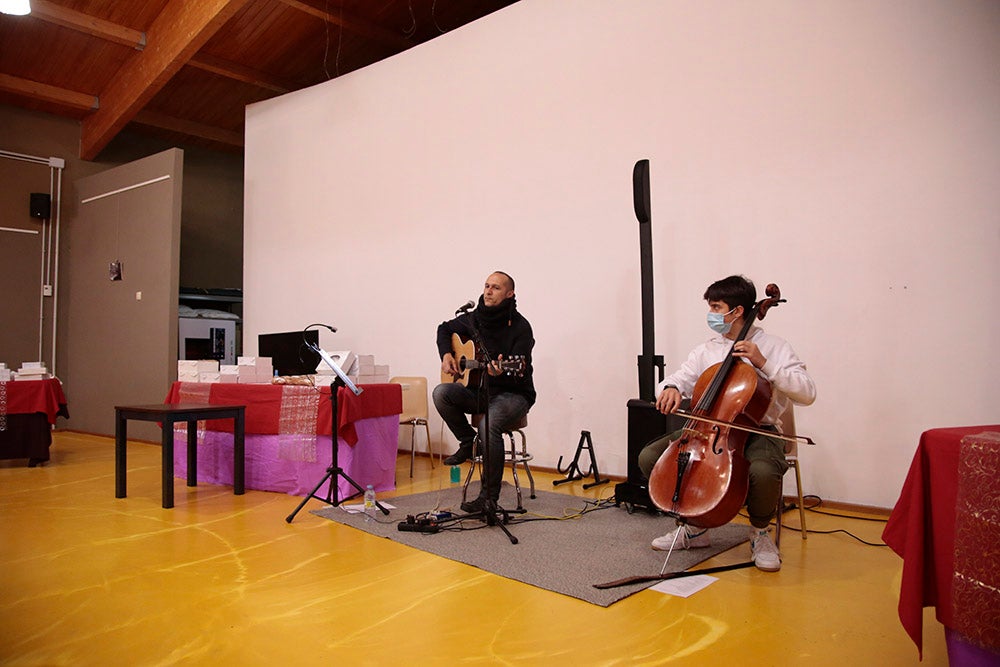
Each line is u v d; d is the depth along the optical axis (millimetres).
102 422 7809
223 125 9039
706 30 4387
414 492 4227
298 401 4113
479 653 1836
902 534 1616
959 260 3426
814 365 3855
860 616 2109
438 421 5914
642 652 1843
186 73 7668
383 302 6324
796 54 3996
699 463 2455
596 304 4883
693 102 4430
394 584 2424
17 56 7105
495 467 3334
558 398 5078
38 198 8148
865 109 3738
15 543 3006
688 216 4414
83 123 8578
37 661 1802
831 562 2695
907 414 3551
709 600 2250
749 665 1766
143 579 2494
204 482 4594
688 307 4395
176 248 7078
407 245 6164
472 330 3232
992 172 3348
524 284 5316
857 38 3779
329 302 6781
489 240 5562
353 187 6648
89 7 6309
